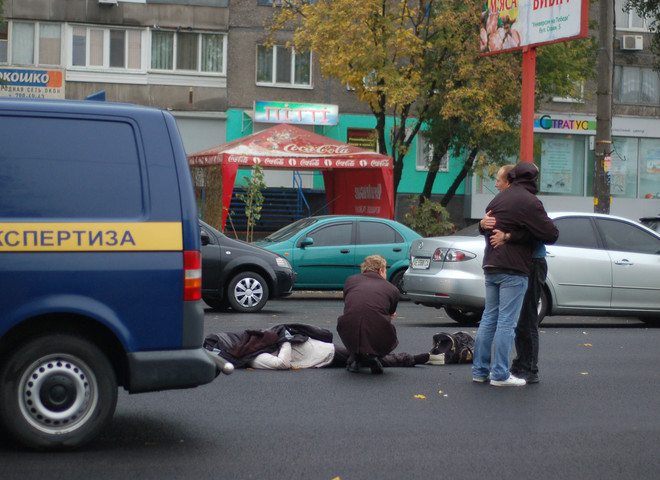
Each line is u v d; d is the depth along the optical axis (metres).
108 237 6.32
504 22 23.75
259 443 6.87
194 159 27.66
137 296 6.36
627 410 8.44
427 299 14.50
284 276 17.39
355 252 19.89
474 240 14.45
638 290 14.93
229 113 38.03
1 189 6.17
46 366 6.24
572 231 14.87
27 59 36.22
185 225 6.50
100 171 6.36
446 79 30.06
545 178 41.78
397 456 6.57
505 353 9.52
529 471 6.24
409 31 28.97
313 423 7.62
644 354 12.12
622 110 42.69
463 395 9.03
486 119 29.42
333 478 5.95
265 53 38.38
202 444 6.79
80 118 6.37
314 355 10.58
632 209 42.91
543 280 9.82
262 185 25.83
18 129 6.25
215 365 6.62
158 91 37.41
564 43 31.22
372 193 29.09
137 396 8.68
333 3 29.28
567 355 11.95
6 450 6.41
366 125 39.47
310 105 38.38
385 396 8.89
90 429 6.32
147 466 6.13
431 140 32.78
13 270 6.10
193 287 6.50
